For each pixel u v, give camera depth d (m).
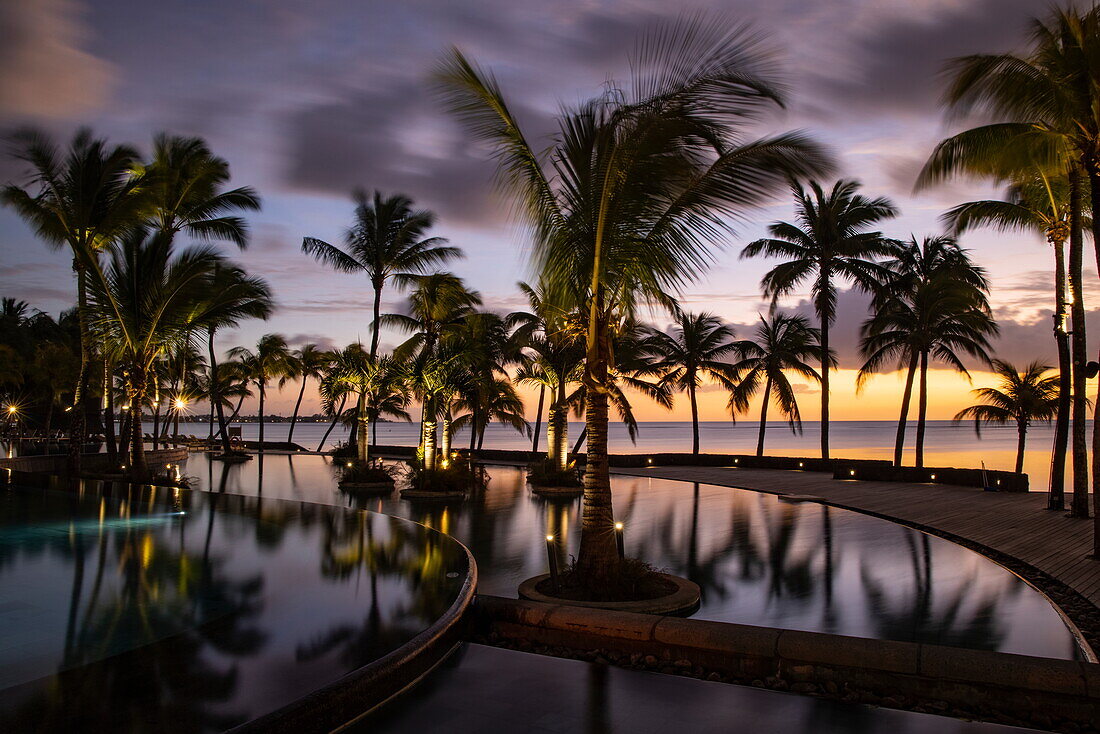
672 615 6.46
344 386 22.88
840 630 6.17
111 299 17.80
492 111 7.12
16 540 8.14
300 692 3.51
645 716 3.69
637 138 6.63
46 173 17.36
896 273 25.14
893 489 19.64
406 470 25.31
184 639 4.42
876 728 3.56
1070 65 9.62
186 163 20.94
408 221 27.14
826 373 26.03
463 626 5.36
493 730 3.49
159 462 27.91
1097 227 9.99
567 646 5.31
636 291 7.64
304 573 6.38
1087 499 13.74
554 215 7.48
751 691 4.10
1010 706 4.01
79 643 4.37
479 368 25.64
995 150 11.44
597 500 7.08
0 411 45.16
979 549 10.64
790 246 26.16
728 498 17.50
